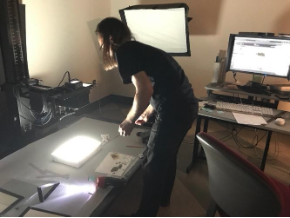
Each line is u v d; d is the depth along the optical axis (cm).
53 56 254
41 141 191
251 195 95
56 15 247
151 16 266
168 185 166
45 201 132
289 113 190
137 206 171
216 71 235
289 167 228
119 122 227
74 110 221
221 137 282
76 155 165
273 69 213
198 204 178
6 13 179
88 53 308
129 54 121
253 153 250
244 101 229
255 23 280
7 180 146
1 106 199
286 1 260
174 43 277
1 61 191
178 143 142
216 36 300
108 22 128
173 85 130
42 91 193
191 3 299
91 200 133
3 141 208
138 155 174
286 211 117
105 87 360
